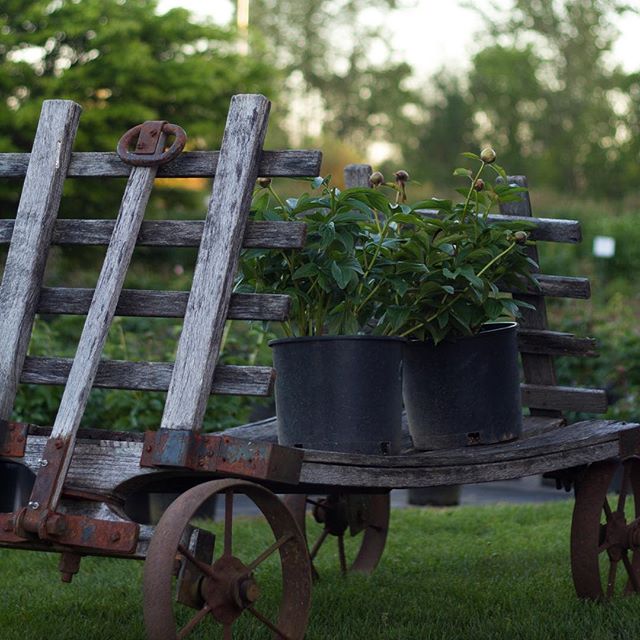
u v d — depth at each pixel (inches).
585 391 234.5
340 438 182.9
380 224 219.8
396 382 189.5
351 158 1660.9
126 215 175.2
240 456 156.6
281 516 167.2
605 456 208.1
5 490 306.0
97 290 171.8
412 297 202.2
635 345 479.8
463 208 207.3
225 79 1163.3
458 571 262.4
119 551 153.6
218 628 200.5
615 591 230.2
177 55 1166.3
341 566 259.4
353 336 184.2
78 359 167.6
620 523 218.8
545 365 240.2
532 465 197.5
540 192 1583.4
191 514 150.2
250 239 169.8
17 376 172.9
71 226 179.9
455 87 2517.2
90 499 159.9
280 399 190.1
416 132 2541.8
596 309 639.8
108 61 1083.3
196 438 158.2
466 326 200.8
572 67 2463.1
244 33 1254.9
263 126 171.9
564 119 2452.0
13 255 178.5
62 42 1124.5
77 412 163.3
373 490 196.2
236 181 169.0
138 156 177.3
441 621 204.1
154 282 1010.1
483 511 369.1
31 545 164.1
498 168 207.2
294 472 160.9
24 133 1072.2
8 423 169.6
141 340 445.1
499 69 2474.2
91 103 1112.8
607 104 2442.2
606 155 2394.2
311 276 192.2
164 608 145.3
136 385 167.0
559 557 276.8
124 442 162.9
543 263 1092.5
